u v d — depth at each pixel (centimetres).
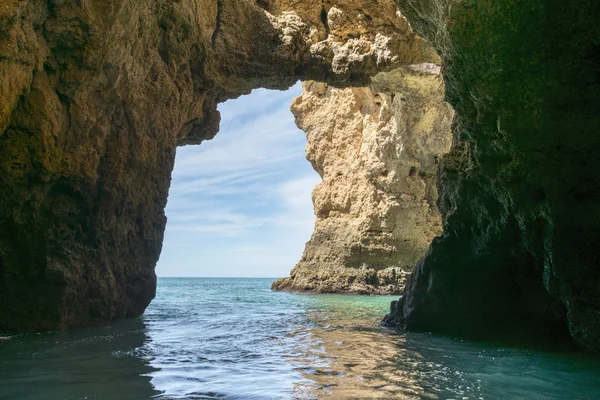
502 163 863
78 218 1035
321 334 1052
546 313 927
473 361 751
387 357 776
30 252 923
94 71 945
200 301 2303
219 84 1535
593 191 752
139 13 1115
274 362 720
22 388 540
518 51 770
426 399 526
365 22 1769
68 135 961
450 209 1076
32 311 945
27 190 880
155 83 1248
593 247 753
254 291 3631
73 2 874
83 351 775
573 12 736
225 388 558
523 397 539
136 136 1162
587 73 743
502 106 791
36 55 838
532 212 816
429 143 2761
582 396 545
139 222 1258
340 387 571
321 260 3125
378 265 2911
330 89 3381
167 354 773
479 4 787
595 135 745
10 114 773
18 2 677
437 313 1060
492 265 984
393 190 2884
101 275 1108
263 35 1625
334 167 3278
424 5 978
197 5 1406
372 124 3112
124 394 522
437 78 2384
